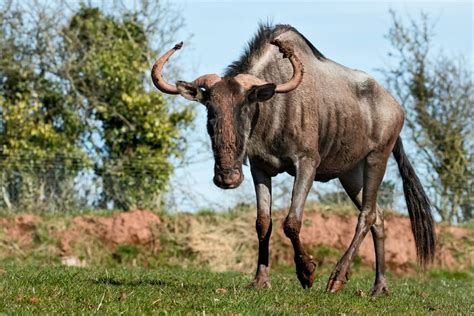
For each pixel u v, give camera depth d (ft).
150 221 132.57
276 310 47.75
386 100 70.79
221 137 55.36
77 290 53.21
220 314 44.86
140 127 165.99
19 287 53.16
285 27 65.62
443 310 57.62
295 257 61.41
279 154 61.93
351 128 66.95
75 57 172.65
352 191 71.82
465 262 133.08
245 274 88.17
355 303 55.21
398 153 73.20
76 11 176.04
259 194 62.90
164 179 155.12
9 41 168.45
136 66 170.91
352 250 66.39
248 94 56.95
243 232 132.26
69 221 132.26
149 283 64.39
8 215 133.28
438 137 187.11
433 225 73.00
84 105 169.48
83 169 154.10
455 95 188.75
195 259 128.06
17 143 159.94
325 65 67.10
